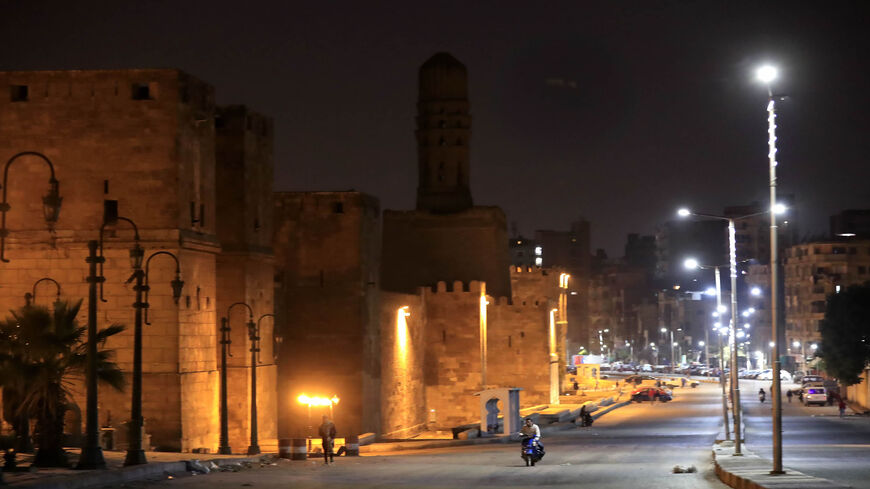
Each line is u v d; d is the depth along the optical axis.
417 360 99.75
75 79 60.09
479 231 115.25
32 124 60.22
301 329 82.25
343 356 81.94
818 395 125.94
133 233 59.28
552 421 95.19
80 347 41.66
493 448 69.50
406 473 43.31
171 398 58.81
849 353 127.25
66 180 59.88
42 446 38.97
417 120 123.12
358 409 81.50
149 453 49.78
